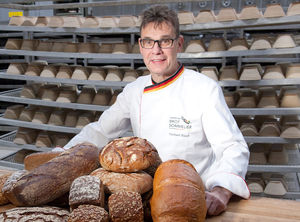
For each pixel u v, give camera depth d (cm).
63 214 71
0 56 552
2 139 381
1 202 84
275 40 269
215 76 290
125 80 314
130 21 294
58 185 78
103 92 337
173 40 123
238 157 117
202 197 70
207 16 271
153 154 83
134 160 79
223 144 128
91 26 308
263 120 312
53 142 362
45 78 339
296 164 285
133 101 155
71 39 477
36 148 353
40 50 339
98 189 71
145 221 80
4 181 86
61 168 81
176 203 66
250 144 317
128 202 70
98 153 92
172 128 138
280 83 273
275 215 88
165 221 67
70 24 311
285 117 301
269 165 281
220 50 284
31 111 363
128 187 76
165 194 69
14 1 323
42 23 321
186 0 279
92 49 328
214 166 133
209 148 145
